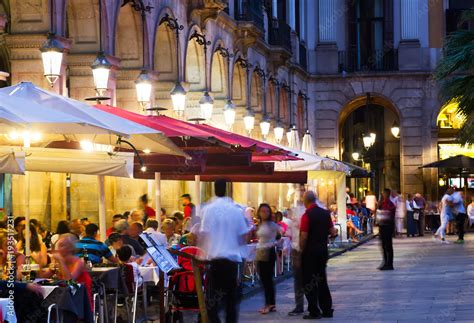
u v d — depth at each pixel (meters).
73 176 21.50
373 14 50.47
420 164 49.72
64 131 12.05
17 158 12.01
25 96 12.20
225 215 12.87
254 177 24.30
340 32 50.75
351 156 59.06
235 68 34.88
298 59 46.31
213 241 12.87
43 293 11.60
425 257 28.55
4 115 10.51
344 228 35.25
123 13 23.81
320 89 50.31
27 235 14.65
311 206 15.76
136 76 24.05
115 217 19.16
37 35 18.84
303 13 48.38
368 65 50.25
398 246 34.97
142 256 16.12
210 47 30.58
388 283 20.89
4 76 13.62
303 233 15.64
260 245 16.61
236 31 34.25
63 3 19.53
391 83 50.03
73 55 21.17
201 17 29.28
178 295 14.30
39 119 10.82
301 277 16.25
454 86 30.17
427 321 14.84
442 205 36.59
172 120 17.55
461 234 36.00
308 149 33.59
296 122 45.94
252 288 20.05
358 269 24.84
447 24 50.19
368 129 49.97
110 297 14.99
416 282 20.95
